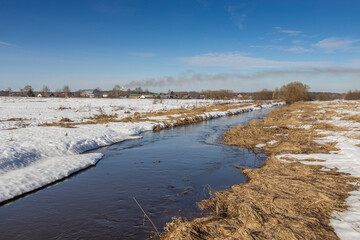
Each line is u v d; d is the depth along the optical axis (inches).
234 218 219.6
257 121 1098.7
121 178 370.3
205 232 196.2
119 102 2896.2
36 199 295.9
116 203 283.1
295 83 2748.5
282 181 301.7
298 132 683.4
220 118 1299.2
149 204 279.0
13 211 265.0
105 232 222.5
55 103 2454.5
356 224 187.8
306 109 1470.2
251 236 178.2
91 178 371.6
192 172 396.2
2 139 524.7
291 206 226.7
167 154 518.0
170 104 2493.8
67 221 243.3
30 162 423.8
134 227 230.1
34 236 217.5
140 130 826.2
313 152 462.0
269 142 597.3
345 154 426.6
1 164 374.9
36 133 626.5
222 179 361.1
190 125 1013.2
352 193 250.7
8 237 215.6
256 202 240.1
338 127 712.4
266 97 4229.8
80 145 556.1
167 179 363.9
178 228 203.0
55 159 447.8
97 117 1167.6
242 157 486.3
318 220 198.7
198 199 290.2
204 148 573.6
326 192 251.8
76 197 301.3
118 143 641.0
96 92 5674.2
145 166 432.5
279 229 184.5
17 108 1686.8
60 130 693.3
